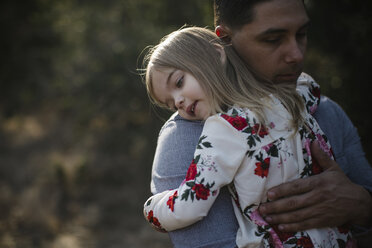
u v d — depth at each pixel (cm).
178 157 130
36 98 820
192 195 119
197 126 133
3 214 519
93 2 688
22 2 777
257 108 125
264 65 130
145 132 657
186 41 135
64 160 682
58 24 714
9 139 797
